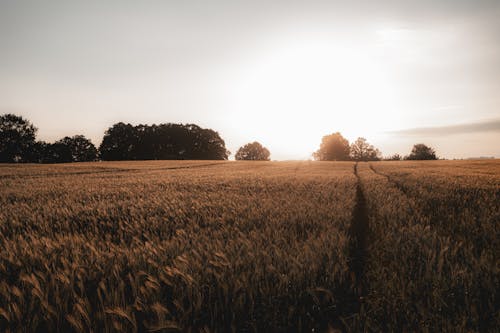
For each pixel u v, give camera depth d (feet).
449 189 37.22
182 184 52.75
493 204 26.30
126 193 41.22
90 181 64.80
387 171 96.68
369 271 12.03
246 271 11.13
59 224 21.95
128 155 393.50
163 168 135.74
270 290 9.68
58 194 42.37
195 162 208.44
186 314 8.46
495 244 15.07
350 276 11.94
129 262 12.28
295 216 21.76
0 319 8.50
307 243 14.83
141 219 22.48
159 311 8.13
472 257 12.04
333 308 9.51
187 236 17.25
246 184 50.70
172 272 10.66
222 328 8.30
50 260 12.87
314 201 30.73
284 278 10.09
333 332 7.60
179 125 426.92
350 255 14.78
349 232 18.93
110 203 32.50
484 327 8.11
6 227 21.72
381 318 8.71
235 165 171.53
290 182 53.67
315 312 9.29
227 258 12.42
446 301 9.21
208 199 33.88
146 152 396.57
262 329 8.54
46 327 8.46
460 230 17.81
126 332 7.86
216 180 60.54
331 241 14.70
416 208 26.18
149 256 12.95
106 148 393.70
